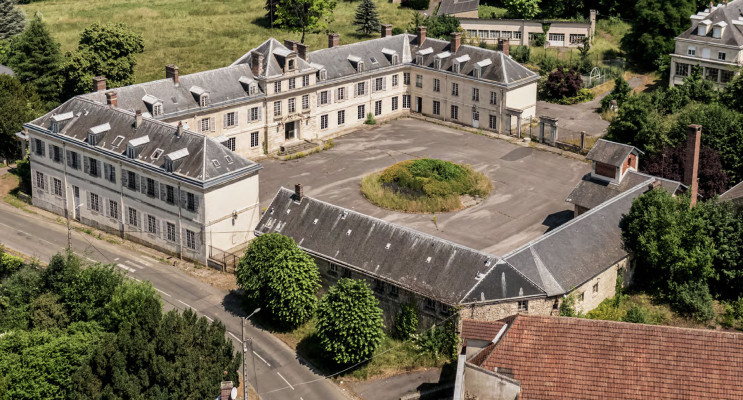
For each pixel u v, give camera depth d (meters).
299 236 86.31
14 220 102.75
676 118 109.62
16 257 90.69
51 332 75.81
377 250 81.69
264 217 89.62
